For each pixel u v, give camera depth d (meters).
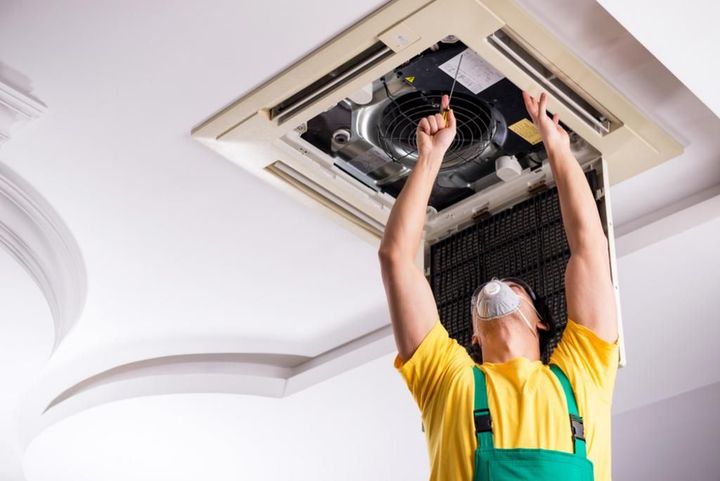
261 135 4.31
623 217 4.72
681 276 4.72
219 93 4.26
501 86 3.99
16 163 4.74
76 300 5.47
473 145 4.21
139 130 4.49
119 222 5.00
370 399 5.70
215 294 5.43
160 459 6.60
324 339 5.64
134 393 5.99
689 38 3.59
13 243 5.02
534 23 3.70
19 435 6.70
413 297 2.95
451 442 2.67
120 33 4.07
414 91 4.10
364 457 6.21
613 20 3.74
